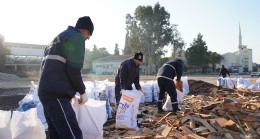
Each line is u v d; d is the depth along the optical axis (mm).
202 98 10344
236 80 18156
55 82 3766
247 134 5809
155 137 5363
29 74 49750
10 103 12062
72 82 3910
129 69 7953
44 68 3848
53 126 4055
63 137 3762
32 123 4270
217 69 98188
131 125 6363
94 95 7633
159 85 8367
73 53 3768
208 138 5492
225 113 6848
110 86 9047
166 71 8266
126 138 5488
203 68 85062
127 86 8109
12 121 4238
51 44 3951
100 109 4820
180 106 8906
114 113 8258
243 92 11992
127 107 6406
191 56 83188
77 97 4746
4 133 4141
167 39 67938
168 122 6555
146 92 11117
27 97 7242
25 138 4223
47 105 3801
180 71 8344
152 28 67562
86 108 4746
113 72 80250
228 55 100125
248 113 6895
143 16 67125
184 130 5852
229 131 5805
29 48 79625
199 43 84000
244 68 100500
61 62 3826
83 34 4137
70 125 3795
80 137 3883
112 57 89125
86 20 4125
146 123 6930
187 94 14172
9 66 66688
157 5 67875
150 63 69625
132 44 69312
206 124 6059
